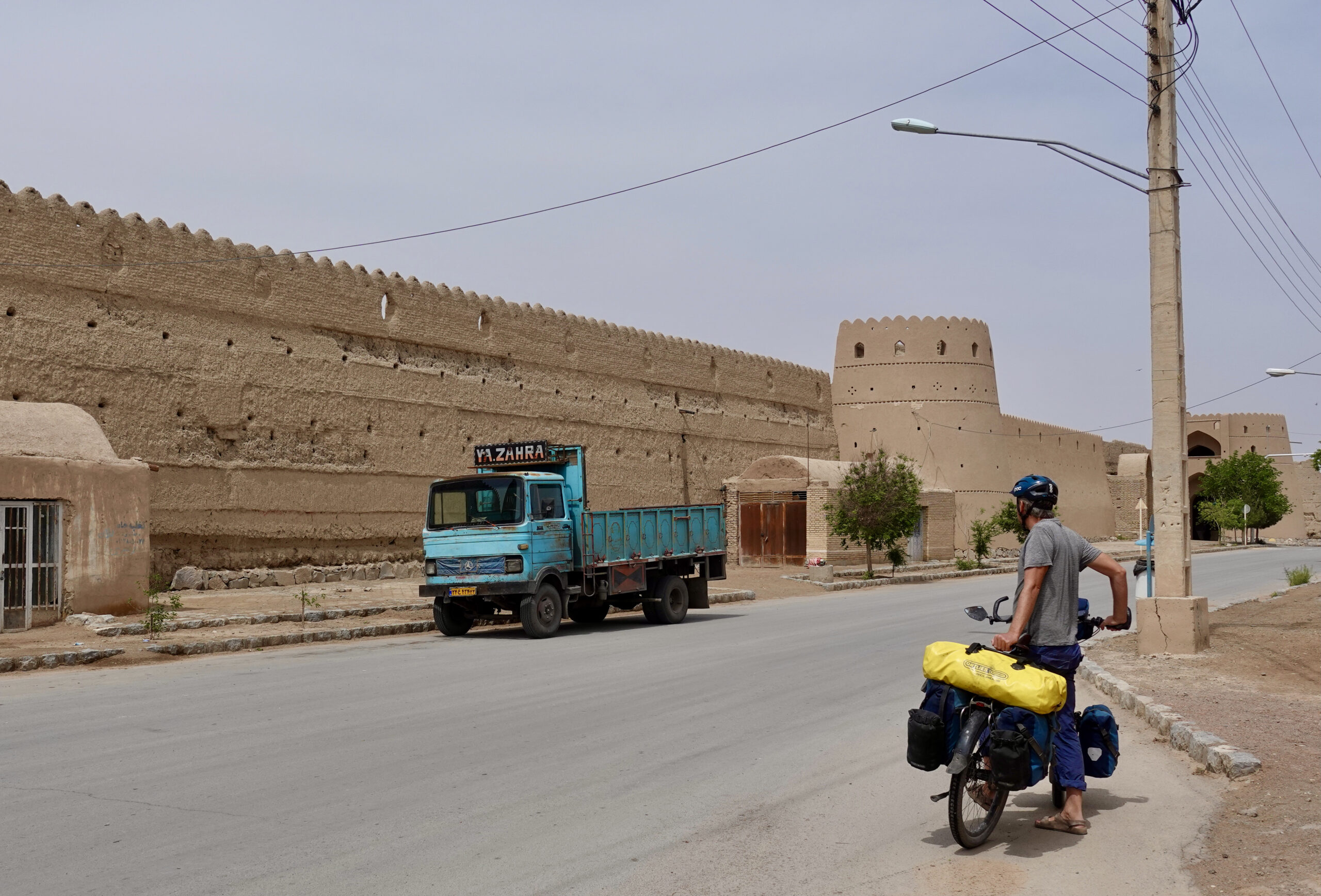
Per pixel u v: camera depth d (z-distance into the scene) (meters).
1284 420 87.69
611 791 7.32
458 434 32.84
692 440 43.62
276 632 17.53
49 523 17.70
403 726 9.58
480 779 7.61
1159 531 14.20
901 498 35.75
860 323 52.66
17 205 22.36
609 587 19.69
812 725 9.76
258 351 27.12
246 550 26.55
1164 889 5.40
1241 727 8.68
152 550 24.38
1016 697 6.02
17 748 8.59
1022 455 59.09
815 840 6.28
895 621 20.69
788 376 50.00
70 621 17.52
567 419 37.38
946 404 51.06
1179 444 14.21
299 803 6.95
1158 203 14.42
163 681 12.66
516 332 35.50
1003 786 6.05
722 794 7.27
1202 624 13.91
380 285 30.75
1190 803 6.99
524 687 12.09
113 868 5.66
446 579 18.44
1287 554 57.84
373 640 18.14
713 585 30.50
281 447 27.52
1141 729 9.55
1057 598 6.41
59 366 22.83
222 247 26.48
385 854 5.92
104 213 23.98
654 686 12.12
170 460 24.83
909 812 6.88
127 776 7.66
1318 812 6.42
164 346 24.97
